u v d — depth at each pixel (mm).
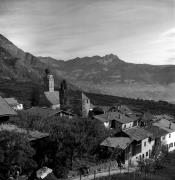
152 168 56625
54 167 44219
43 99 104938
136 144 61875
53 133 48188
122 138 60156
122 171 51531
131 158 59875
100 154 55781
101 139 58875
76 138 47125
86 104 108688
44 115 72562
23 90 179875
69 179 43750
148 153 67938
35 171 41156
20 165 37312
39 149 46156
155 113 148750
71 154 46875
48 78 112750
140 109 164875
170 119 107188
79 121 59594
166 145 74562
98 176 46469
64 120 60875
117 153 55781
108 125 90875
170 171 56875
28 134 46062
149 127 76312
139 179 47188
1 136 36688
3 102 52844
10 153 35562
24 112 67312
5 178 36219
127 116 102062
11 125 51469
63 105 108500
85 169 47375
